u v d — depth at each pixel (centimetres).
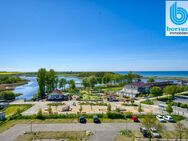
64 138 4119
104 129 4700
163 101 9012
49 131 4581
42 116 5747
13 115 5862
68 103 8531
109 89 13788
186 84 14275
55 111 6769
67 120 5541
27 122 5384
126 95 10944
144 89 11062
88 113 6259
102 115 5784
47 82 11350
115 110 6662
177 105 7625
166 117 5416
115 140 3978
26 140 4038
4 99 9638
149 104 8200
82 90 13300
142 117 5759
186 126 4838
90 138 4097
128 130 4566
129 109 7088
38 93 10456
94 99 9550
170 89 9731
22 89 15825
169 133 4356
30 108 7362
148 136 4150
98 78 15588
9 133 4484
